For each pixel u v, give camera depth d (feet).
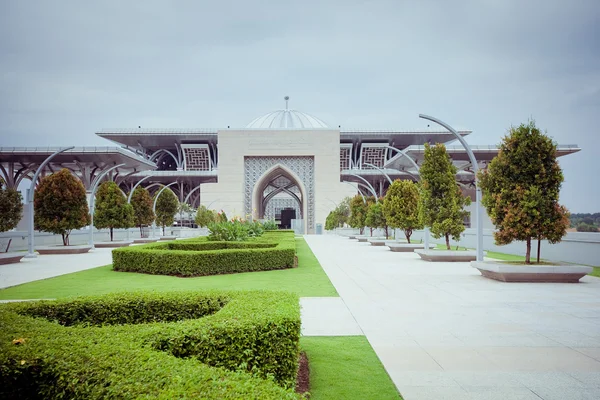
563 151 170.30
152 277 48.26
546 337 22.25
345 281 43.83
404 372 17.26
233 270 51.93
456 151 176.86
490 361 18.58
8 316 17.17
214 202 220.23
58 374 11.61
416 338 22.18
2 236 94.84
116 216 102.27
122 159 177.58
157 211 144.36
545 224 41.91
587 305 30.50
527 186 42.88
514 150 43.32
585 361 18.53
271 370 14.62
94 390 10.52
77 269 57.62
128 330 15.06
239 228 76.02
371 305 31.12
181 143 266.77
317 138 223.10
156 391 9.85
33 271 55.21
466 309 29.45
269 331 14.82
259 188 228.84
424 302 32.14
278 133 222.89
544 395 14.99
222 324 14.71
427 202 63.57
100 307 20.72
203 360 14.20
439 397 14.85
